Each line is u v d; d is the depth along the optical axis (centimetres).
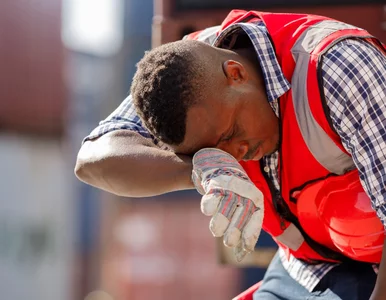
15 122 1234
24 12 1251
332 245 260
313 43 232
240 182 217
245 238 214
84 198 1220
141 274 1141
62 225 1217
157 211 1141
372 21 319
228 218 213
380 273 224
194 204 1131
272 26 243
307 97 228
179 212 1134
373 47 232
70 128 1250
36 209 1216
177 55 226
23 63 1244
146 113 229
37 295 1202
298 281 269
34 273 1205
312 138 231
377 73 225
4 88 1233
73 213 1215
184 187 234
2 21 1243
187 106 223
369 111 221
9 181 1215
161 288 1132
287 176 244
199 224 1125
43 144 1240
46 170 1234
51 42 1253
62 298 1203
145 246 1143
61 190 1232
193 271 1110
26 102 1240
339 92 222
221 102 226
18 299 1199
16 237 1209
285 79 234
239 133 232
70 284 1208
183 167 234
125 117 258
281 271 277
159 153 241
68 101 1251
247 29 238
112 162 244
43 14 1255
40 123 1242
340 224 243
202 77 224
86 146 256
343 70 223
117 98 1062
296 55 234
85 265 1209
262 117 234
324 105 225
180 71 224
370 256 246
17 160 1222
